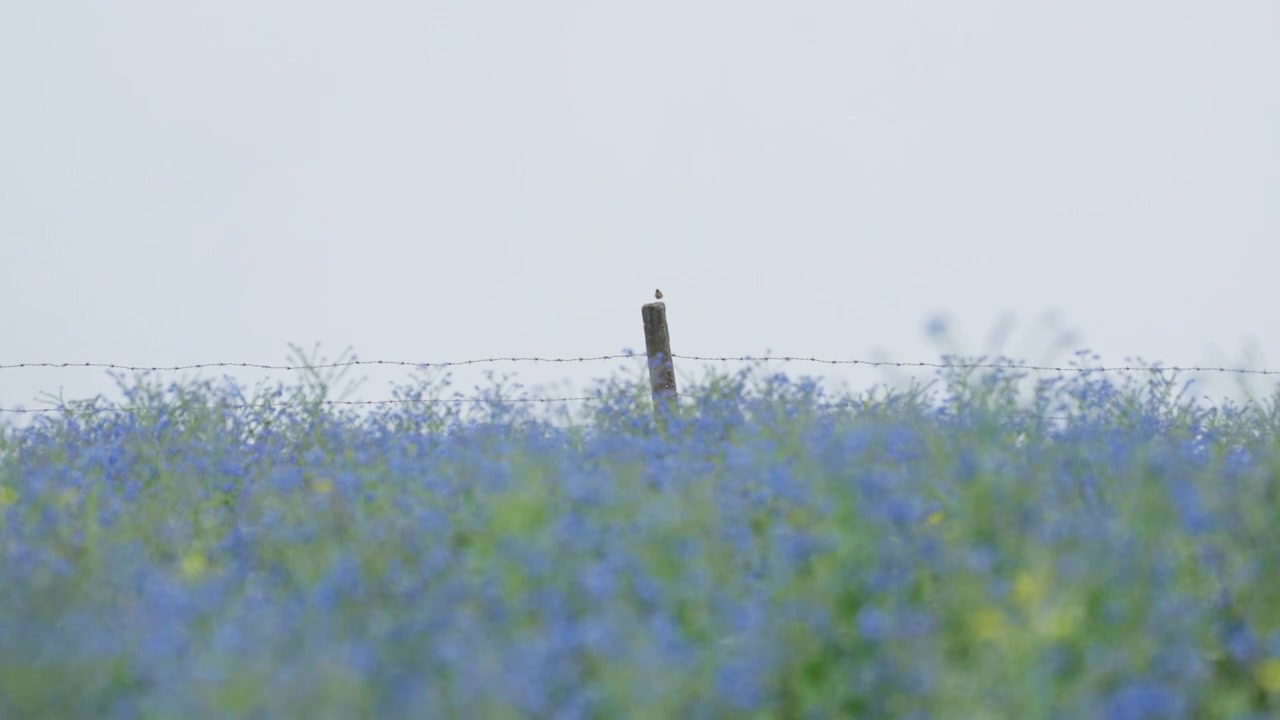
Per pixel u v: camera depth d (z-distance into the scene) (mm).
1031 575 14242
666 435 22562
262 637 13094
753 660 13000
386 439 25094
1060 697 12828
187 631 13820
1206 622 14930
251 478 22500
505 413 26031
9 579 15695
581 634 13273
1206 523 15234
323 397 26562
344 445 25031
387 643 13773
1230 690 14344
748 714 12984
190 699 11859
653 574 14609
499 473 18094
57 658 13133
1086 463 19344
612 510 16344
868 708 13398
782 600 14188
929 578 15008
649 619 14125
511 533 15086
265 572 17578
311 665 12391
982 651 13289
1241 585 15562
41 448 24844
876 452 17844
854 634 13953
